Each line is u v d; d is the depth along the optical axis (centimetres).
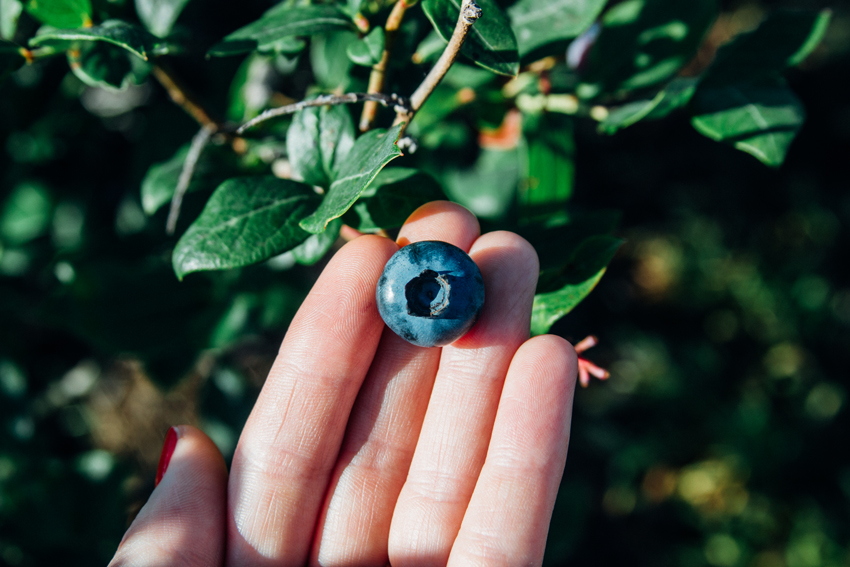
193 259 15
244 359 26
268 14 17
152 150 20
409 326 16
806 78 41
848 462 36
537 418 17
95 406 27
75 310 20
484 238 17
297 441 17
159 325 20
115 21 16
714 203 39
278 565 17
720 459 36
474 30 15
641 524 35
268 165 19
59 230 22
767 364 37
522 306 17
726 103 17
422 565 18
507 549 17
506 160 22
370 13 16
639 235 38
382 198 16
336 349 17
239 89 19
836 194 39
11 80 20
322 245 16
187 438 17
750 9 38
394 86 17
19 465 22
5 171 22
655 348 37
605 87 18
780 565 34
